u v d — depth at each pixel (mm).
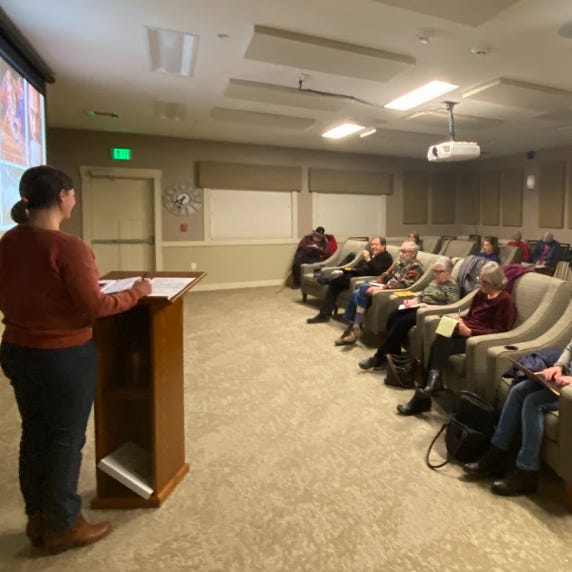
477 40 3320
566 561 1633
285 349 4172
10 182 3143
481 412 2232
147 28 3195
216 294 7059
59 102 5090
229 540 1743
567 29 3121
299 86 4375
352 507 1941
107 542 1728
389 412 2865
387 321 3770
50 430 1578
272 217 7855
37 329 1494
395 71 3861
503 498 2004
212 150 7301
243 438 2533
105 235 6977
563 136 6688
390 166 8656
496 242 5980
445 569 1600
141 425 2117
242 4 2834
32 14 2992
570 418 1843
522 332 2654
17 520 1856
